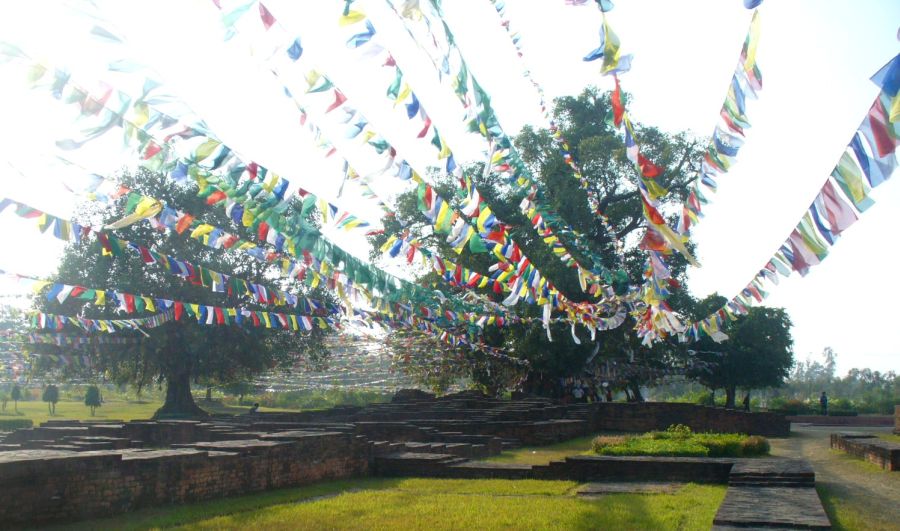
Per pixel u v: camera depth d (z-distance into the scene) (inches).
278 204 340.8
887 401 2052.2
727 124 232.7
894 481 532.7
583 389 1370.6
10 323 846.5
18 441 751.1
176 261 460.1
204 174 324.2
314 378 1974.7
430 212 331.9
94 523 387.9
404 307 546.3
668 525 376.5
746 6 183.5
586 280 529.3
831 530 343.9
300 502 466.6
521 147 1339.8
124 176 1192.2
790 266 269.7
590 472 546.6
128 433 816.3
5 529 360.8
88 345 1275.8
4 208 342.3
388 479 570.9
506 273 460.4
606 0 193.3
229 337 1365.7
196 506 439.2
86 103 258.4
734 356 1592.0
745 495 412.8
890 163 186.5
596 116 1380.4
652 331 576.4
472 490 510.6
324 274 450.9
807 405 1859.0
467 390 1640.0
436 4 225.1
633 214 1296.8
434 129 278.4
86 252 1258.0
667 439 696.4
